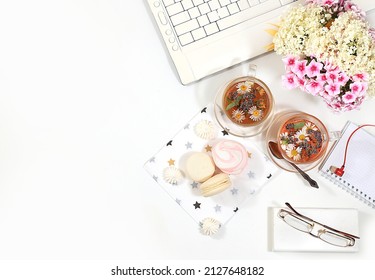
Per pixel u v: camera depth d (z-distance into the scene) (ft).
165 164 2.80
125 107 2.82
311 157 2.67
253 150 2.79
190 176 2.73
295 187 2.78
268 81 2.80
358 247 2.76
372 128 2.79
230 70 2.80
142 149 2.81
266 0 2.72
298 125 2.64
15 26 2.82
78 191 2.81
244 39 2.72
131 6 2.81
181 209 2.80
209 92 2.80
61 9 2.82
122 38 2.82
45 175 2.81
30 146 2.82
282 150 2.64
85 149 2.82
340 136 2.76
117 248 2.82
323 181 2.79
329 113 2.79
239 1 2.72
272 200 2.78
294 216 2.72
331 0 2.40
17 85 2.82
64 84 2.82
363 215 2.78
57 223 2.82
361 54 2.29
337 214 2.74
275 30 2.72
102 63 2.82
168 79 2.81
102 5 2.82
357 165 2.76
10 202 2.80
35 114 2.82
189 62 2.71
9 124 2.81
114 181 2.81
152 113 2.81
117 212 2.81
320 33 2.34
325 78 2.36
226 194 2.78
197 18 2.71
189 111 2.80
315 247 2.74
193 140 2.81
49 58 2.82
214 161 2.73
